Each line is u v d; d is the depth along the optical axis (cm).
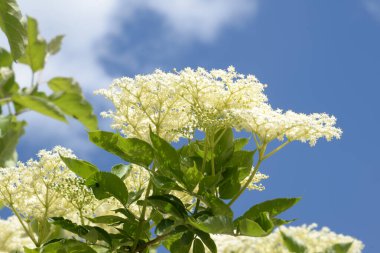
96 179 81
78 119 53
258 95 84
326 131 79
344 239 73
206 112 82
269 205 77
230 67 84
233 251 76
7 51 53
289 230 74
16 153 51
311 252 73
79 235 79
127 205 82
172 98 86
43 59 51
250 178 82
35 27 50
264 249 75
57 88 53
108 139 80
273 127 80
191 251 83
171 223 79
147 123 87
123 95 86
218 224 74
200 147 85
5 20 58
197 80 82
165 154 79
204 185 79
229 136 84
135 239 80
